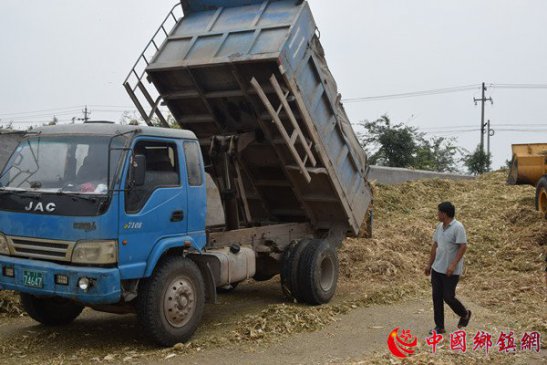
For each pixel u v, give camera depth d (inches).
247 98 327.6
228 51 320.8
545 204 539.8
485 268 456.8
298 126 321.4
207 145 368.8
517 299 368.2
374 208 645.9
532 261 453.7
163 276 258.5
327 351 261.4
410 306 356.8
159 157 267.6
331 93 354.0
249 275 321.1
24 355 252.4
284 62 303.7
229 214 337.7
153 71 335.3
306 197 374.3
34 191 251.0
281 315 308.2
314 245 352.8
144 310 253.9
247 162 371.6
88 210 237.8
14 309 322.7
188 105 353.7
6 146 394.9
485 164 1429.6
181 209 274.2
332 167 354.3
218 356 251.4
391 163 1193.4
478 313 336.5
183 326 267.0
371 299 365.7
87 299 233.6
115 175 242.8
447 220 282.2
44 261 244.7
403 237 532.1
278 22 319.6
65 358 246.4
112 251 238.4
